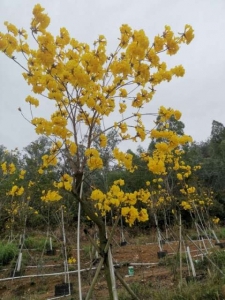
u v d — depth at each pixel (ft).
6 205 30.42
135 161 11.88
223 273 16.99
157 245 37.70
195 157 78.59
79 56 8.70
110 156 9.52
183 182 26.84
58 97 8.13
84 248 32.04
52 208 28.99
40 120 8.57
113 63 8.29
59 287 19.83
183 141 8.76
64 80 8.21
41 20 7.84
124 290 17.94
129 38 8.44
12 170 19.57
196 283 16.67
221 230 46.37
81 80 7.83
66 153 8.48
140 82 8.50
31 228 39.75
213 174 79.36
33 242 37.96
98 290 19.81
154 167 8.86
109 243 8.84
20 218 28.86
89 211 8.61
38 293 21.30
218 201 69.15
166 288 17.56
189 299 15.01
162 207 33.24
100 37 8.77
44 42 7.84
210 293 14.87
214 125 154.71
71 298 18.53
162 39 8.01
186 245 19.36
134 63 8.17
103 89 8.79
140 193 9.62
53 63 8.00
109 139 9.29
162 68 8.56
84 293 19.31
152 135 8.86
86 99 8.42
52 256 33.45
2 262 30.71
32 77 8.16
